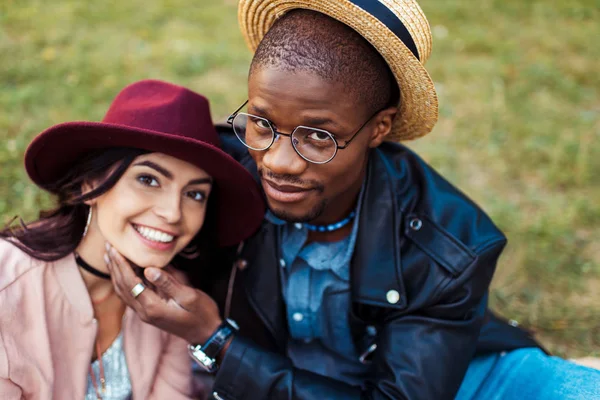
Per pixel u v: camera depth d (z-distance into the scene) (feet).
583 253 12.09
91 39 18.45
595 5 24.48
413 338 6.46
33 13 19.58
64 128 5.74
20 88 15.44
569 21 23.22
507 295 11.01
